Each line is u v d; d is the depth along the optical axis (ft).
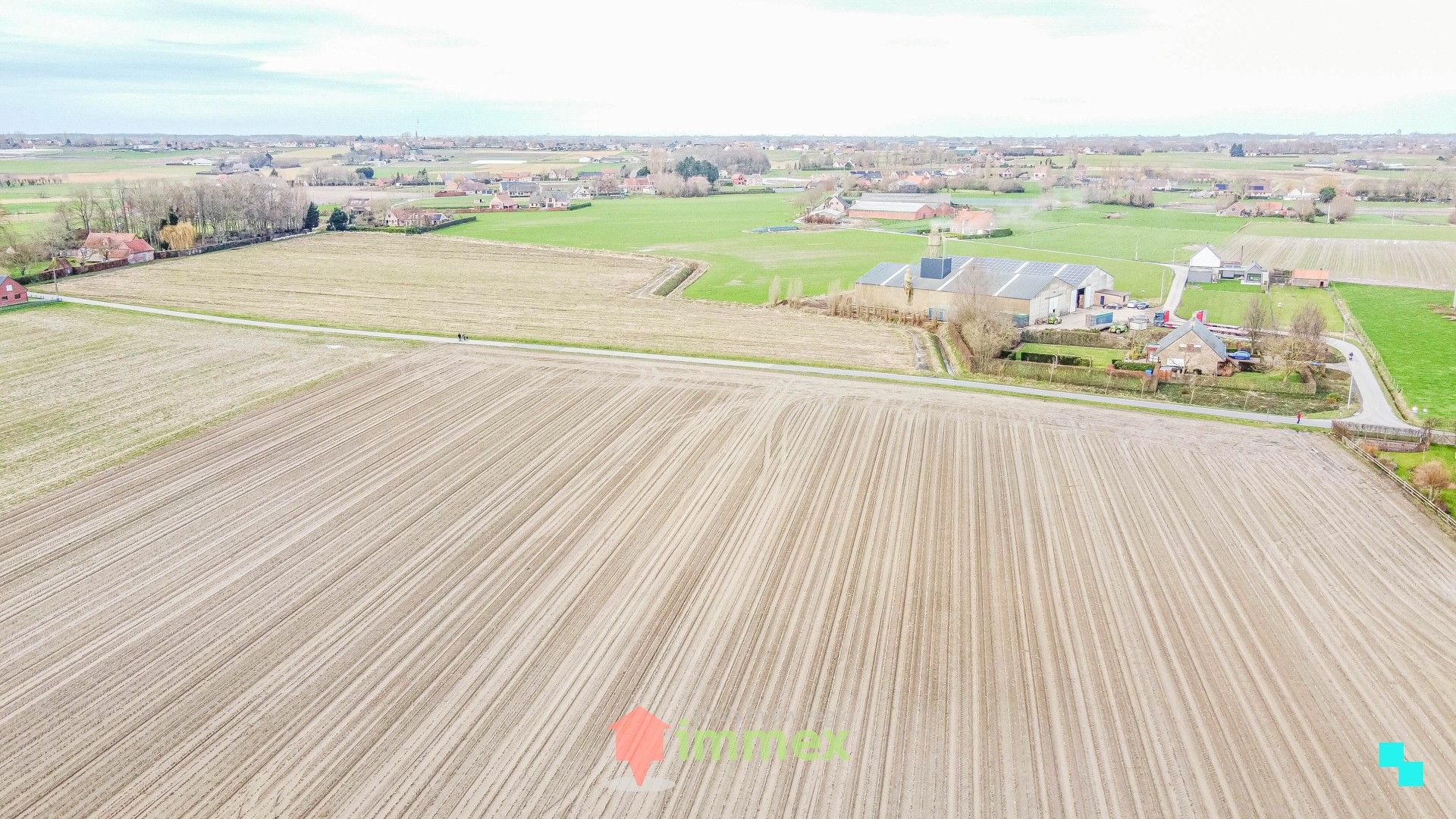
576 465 166.61
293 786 88.63
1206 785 89.35
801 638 112.88
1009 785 89.10
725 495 153.89
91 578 126.72
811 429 184.55
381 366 229.25
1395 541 138.82
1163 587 125.49
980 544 137.28
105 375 221.25
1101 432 183.52
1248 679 105.70
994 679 105.19
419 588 124.47
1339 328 278.05
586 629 114.52
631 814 84.94
